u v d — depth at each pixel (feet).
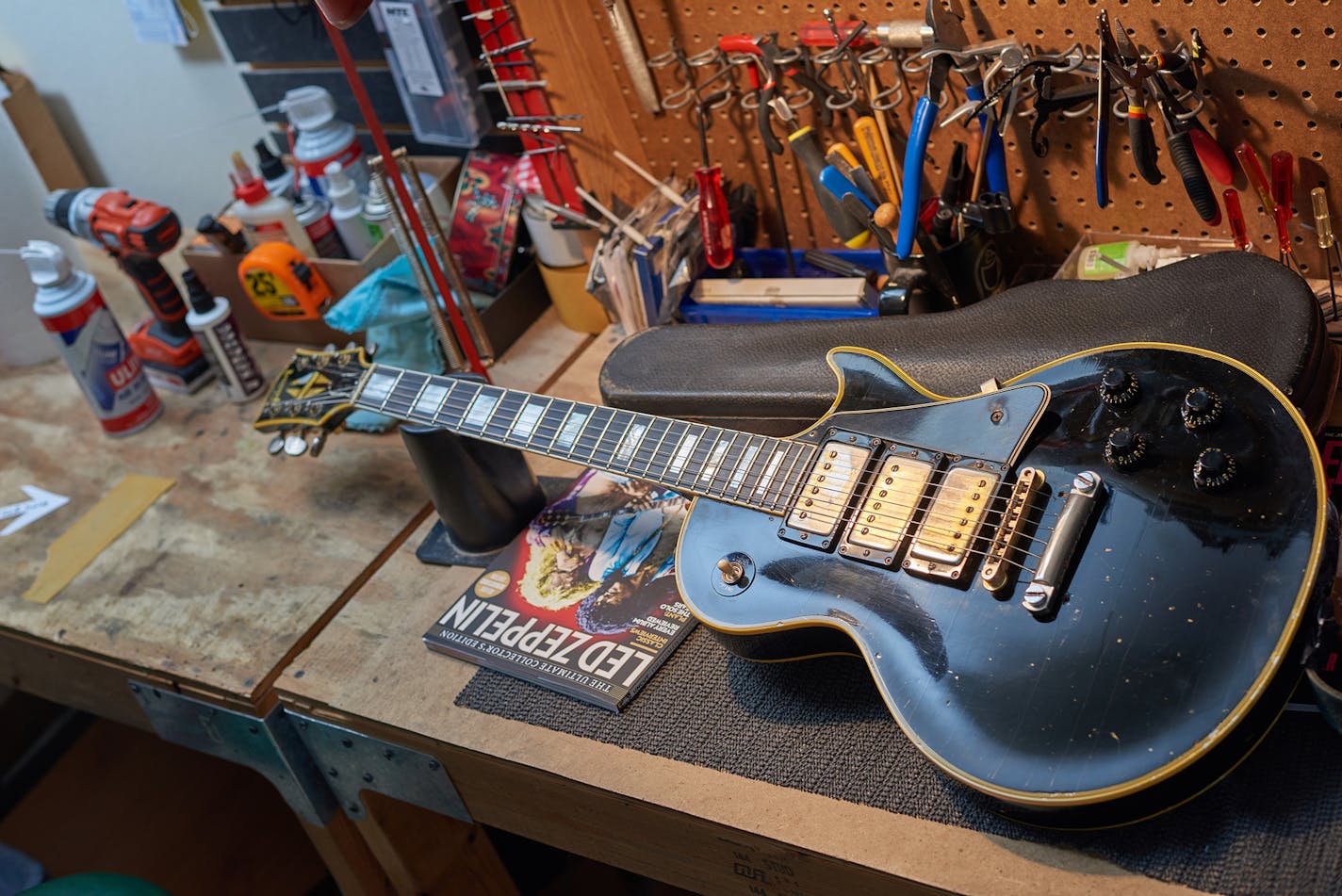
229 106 7.01
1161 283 3.68
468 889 5.31
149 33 6.75
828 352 3.92
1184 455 3.11
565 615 4.15
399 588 4.63
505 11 4.82
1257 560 2.88
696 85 4.92
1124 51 3.75
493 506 4.49
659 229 4.91
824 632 3.38
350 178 5.98
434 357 5.38
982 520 3.23
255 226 5.88
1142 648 2.88
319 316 5.86
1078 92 3.92
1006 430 3.39
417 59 5.59
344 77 6.34
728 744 3.60
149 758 7.99
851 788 3.38
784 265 5.08
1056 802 2.80
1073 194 4.51
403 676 4.21
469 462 4.35
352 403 4.56
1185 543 2.97
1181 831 3.01
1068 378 3.42
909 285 4.22
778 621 3.38
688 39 4.77
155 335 6.01
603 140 5.11
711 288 4.96
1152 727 2.78
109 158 7.73
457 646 4.15
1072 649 2.95
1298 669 2.81
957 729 2.98
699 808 3.46
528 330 5.72
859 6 4.36
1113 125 4.21
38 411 6.22
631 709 3.81
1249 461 3.03
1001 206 4.30
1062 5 4.00
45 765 8.04
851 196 4.37
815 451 3.66
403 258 5.33
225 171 7.38
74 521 5.44
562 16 4.76
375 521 5.01
